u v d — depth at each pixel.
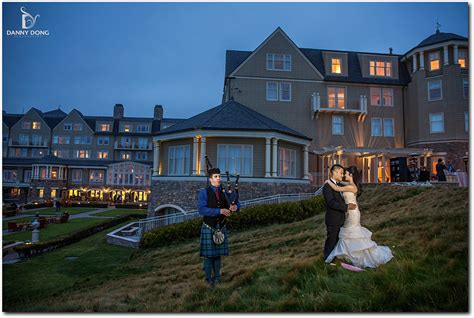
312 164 26.20
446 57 26.11
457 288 4.05
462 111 25.64
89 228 19.92
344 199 5.44
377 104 28.22
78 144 56.16
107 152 56.84
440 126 26.06
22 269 11.40
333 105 27.33
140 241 14.51
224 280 5.72
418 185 16.08
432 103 26.45
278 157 20.34
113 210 39.72
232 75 26.28
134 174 52.66
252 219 14.10
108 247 15.49
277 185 18.09
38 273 10.83
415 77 27.61
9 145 54.41
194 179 17.69
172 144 21.08
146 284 6.97
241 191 17.67
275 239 10.16
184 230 14.23
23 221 26.22
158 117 60.41
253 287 4.98
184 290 5.48
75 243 17.23
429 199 10.92
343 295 4.30
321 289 4.53
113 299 5.67
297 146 22.02
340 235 5.38
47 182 49.72
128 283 7.52
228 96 26.89
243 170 19.36
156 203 18.52
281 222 14.12
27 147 55.03
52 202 45.78
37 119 55.69
